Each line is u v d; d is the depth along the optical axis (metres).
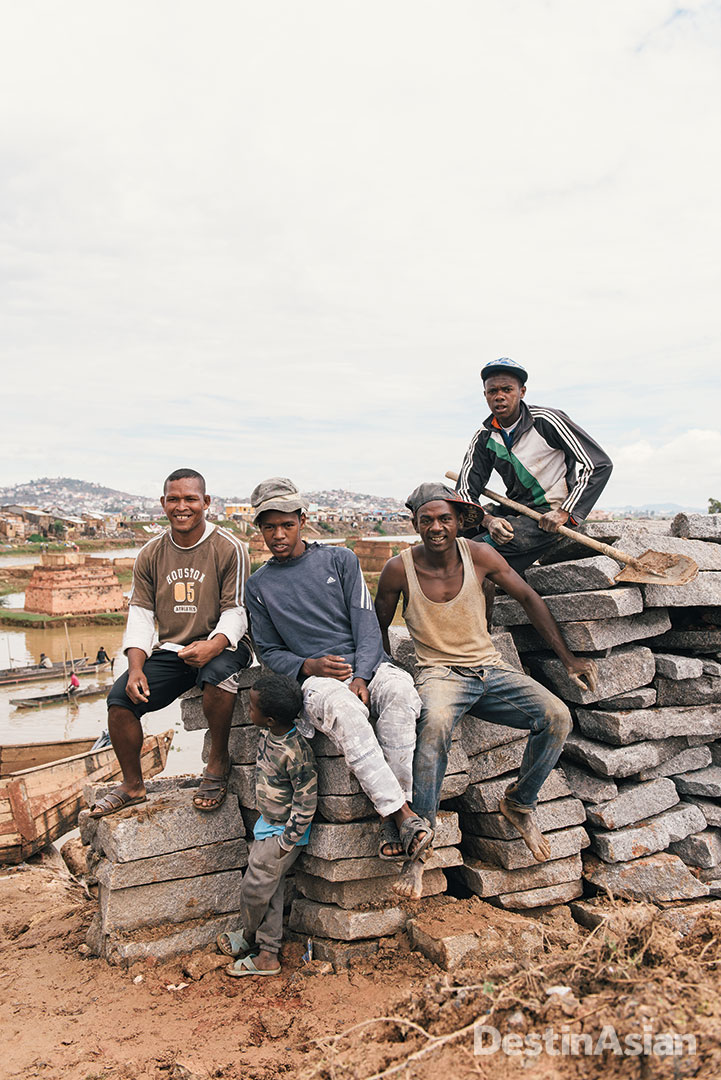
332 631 4.23
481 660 4.29
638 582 4.60
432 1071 2.60
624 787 4.78
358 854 4.00
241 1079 3.13
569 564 4.81
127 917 4.19
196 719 4.75
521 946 3.83
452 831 4.29
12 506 147.88
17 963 4.55
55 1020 3.72
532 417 5.16
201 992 3.88
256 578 4.37
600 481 4.99
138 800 4.52
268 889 3.97
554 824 4.51
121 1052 3.40
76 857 7.94
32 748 9.79
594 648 4.59
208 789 4.36
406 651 4.71
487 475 5.46
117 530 136.00
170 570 4.50
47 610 52.34
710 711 4.94
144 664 4.48
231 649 4.40
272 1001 3.75
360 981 3.82
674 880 4.57
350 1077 2.72
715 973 3.10
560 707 4.11
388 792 3.73
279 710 3.84
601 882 4.54
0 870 7.86
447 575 4.35
